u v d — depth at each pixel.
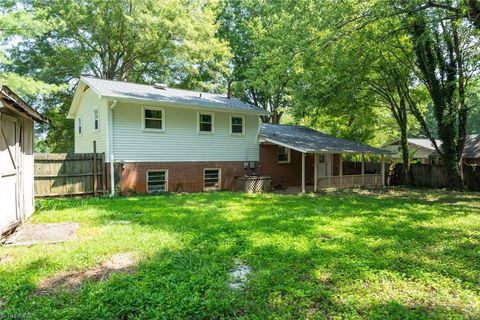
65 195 12.61
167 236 6.45
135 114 14.09
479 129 45.91
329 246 5.93
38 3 22.27
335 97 17.50
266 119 34.78
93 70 26.38
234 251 5.62
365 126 24.11
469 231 7.22
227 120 16.84
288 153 19.20
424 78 17.20
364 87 18.80
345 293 4.01
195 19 25.98
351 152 17.08
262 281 4.29
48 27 14.96
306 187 18.41
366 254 5.49
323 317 3.45
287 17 15.66
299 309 3.60
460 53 15.39
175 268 4.74
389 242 6.25
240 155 17.34
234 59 32.34
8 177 6.55
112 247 5.65
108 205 10.42
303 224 7.75
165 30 24.33
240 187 16.56
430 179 19.06
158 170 14.70
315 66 15.26
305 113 18.78
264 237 6.53
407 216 9.02
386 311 3.56
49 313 3.39
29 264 4.82
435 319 3.41
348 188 18.02
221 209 9.84
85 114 16.67
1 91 5.28
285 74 17.20
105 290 3.91
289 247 5.82
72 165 12.77
